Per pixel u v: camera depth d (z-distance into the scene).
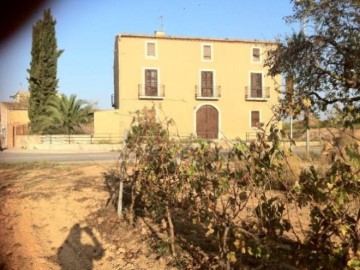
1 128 35.41
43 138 33.88
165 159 5.45
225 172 4.01
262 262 4.61
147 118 6.52
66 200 8.77
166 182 5.38
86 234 6.65
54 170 13.66
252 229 3.70
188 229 6.24
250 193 3.82
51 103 35.19
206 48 40.66
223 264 4.23
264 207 3.65
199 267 4.94
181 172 4.78
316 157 4.58
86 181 10.77
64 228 7.00
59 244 6.29
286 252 3.58
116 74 43.19
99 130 37.41
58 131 35.03
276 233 3.71
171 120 6.85
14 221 7.52
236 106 41.19
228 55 41.03
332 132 3.51
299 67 12.14
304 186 3.34
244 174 3.72
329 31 11.59
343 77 10.95
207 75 40.62
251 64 41.53
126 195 8.20
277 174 3.60
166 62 39.59
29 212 8.04
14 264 5.49
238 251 4.32
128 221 6.96
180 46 39.97
